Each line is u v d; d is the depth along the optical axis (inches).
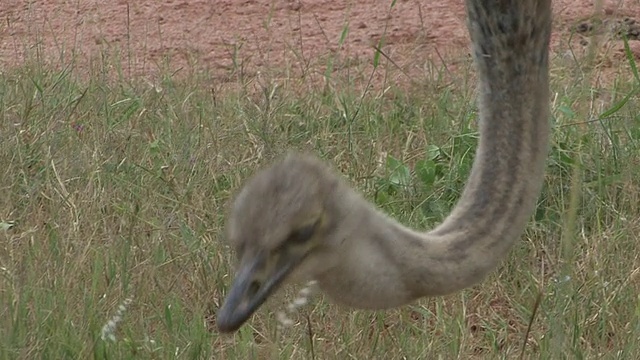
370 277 352.8
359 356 536.4
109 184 643.5
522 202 409.7
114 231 606.5
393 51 820.0
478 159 417.7
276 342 520.7
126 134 688.4
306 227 336.2
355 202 350.9
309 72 790.5
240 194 345.4
